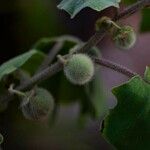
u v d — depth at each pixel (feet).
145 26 1.88
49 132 2.56
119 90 1.42
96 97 1.99
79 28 2.63
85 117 2.18
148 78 1.45
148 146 1.42
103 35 1.54
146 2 1.51
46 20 2.57
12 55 2.54
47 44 2.01
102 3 1.40
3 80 1.82
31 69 1.96
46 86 2.02
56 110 2.11
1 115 2.32
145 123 1.43
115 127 1.41
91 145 2.62
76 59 1.52
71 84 2.02
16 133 2.45
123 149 1.42
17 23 2.54
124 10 1.52
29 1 2.53
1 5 2.51
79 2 1.43
